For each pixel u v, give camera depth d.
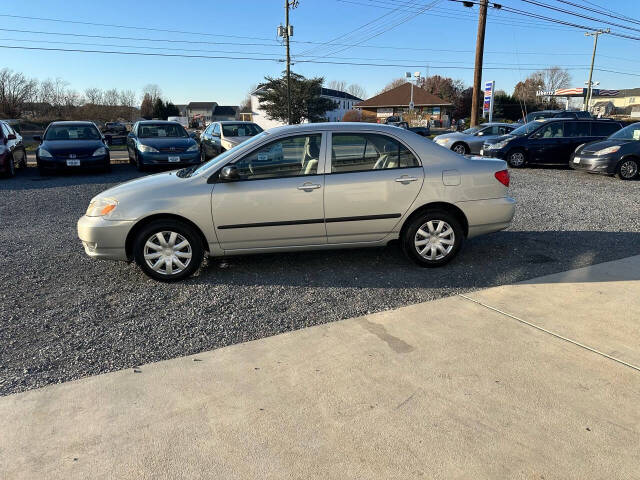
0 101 57.50
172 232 4.77
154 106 83.62
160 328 3.88
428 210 5.06
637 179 11.82
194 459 2.43
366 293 4.55
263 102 65.12
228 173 4.64
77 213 8.40
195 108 124.12
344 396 2.92
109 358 3.44
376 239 5.08
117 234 4.68
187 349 3.54
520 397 2.88
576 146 14.26
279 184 4.77
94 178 12.73
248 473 2.33
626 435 2.54
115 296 4.55
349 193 4.84
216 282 4.88
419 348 3.48
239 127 15.61
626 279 4.78
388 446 2.49
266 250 4.96
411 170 4.96
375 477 2.29
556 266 5.23
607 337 3.60
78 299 4.49
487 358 3.33
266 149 4.81
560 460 2.38
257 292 4.61
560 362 3.26
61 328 3.90
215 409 2.82
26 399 2.95
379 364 3.28
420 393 2.94
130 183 5.12
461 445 2.49
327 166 4.85
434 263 5.16
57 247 6.22
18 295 4.59
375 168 4.94
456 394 2.92
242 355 3.44
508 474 2.29
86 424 2.71
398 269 5.19
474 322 3.88
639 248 5.84
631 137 12.05
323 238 4.97
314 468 2.35
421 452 2.45
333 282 4.84
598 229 6.80
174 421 2.72
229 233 4.80
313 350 3.48
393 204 4.94
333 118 86.62
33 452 2.50
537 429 2.60
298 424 2.68
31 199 9.74
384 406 2.82
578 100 69.94
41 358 3.44
